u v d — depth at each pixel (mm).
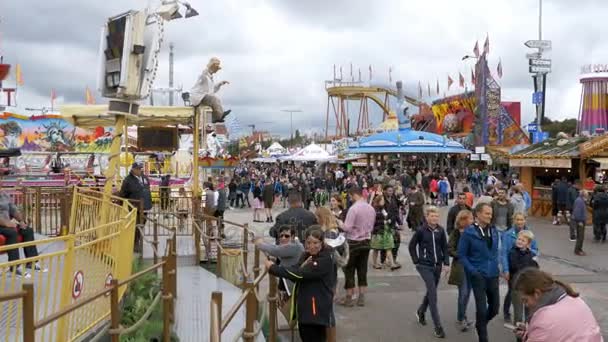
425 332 7930
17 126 32031
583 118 49625
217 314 4316
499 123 49344
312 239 5535
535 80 41969
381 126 54125
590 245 15812
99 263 6363
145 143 17500
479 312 7098
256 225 21359
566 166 21297
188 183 26469
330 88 75312
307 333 5637
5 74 12828
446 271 8234
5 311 5016
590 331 3689
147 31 10578
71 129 32812
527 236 7426
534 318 3822
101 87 10648
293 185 26328
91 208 10617
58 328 5156
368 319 8539
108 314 6582
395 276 11594
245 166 57875
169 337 6664
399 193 18281
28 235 8297
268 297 6570
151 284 8523
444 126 64500
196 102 15469
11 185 20125
